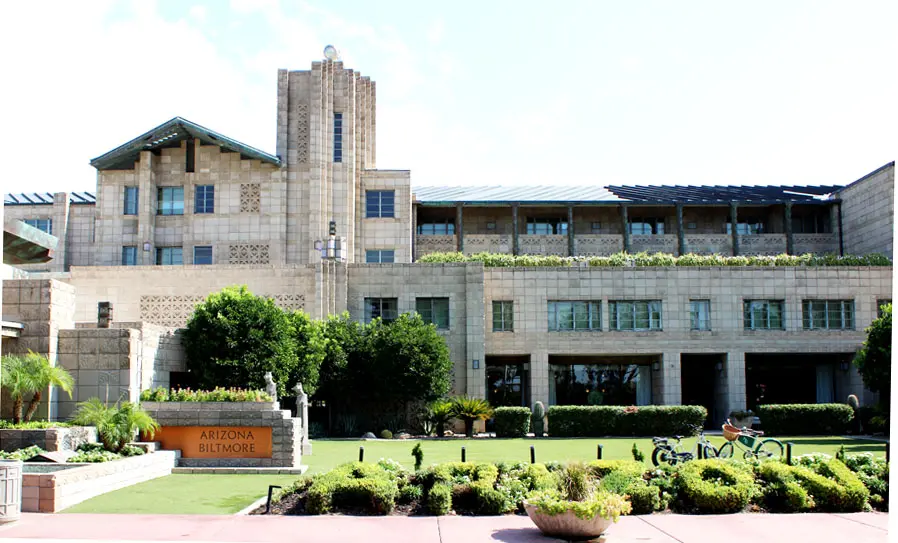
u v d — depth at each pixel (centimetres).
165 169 4447
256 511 1466
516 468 1656
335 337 3497
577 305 4044
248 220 4391
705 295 4056
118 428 2011
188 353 2955
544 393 3969
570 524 1250
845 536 1303
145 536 1254
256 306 3031
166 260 4400
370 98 5122
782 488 1530
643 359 4200
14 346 2423
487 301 4025
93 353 2483
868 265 4097
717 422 4144
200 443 2139
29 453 1906
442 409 3494
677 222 4803
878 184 4469
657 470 1633
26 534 1258
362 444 3023
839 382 4206
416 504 1507
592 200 4722
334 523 1372
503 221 5009
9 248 1767
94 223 4866
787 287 4072
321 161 4381
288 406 3419
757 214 5116
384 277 3881
